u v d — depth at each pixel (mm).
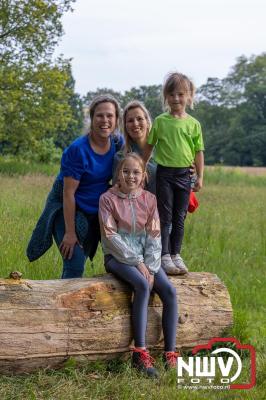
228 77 92000
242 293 7703
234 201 17500
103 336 5008
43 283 4977
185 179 5633
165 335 5176
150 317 5266
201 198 18266
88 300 4984
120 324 5074
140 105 5488
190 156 5629
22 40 28859
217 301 5582
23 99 29531
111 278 5203
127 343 5117
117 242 5066
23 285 4855
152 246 5141
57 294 4902
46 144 33219
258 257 9633
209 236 10641
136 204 5156
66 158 5430
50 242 5703
